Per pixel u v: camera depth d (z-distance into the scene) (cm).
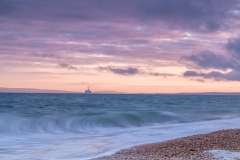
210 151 1327
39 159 1341
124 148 1576
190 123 3092
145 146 1608
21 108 4097
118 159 1271
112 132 2323
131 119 3125
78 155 1421
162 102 7975
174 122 3228
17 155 1425
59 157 1380
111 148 1591
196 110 4712
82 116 3000
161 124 3012
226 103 8069
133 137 2028
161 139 1930
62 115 2950
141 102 7806
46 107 4559
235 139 1725
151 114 3566
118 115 3234
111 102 7369
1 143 1786
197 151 1366
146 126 2811
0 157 1382
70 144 1730
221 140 1697
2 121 2467
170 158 1229
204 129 2505
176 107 5591
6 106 4347
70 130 2414
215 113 4353
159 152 1395
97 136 2088
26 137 2038
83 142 1805
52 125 2544
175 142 1673
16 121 2522
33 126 2447
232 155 1233
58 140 1897
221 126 2747
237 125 2834
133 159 1254
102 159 1291
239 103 8125
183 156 1264
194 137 1861
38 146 1669
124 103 7006
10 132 2205
